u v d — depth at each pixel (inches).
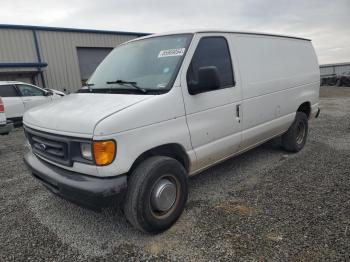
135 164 122.3
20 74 705.0
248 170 194.5
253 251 111.7
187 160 138.4
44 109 138.2
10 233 133.4
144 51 152.1
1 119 260.4
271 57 189.8
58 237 128.7
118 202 113.6
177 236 124.3
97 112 113.7
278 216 135.0
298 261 104.9
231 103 155.6
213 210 143.5
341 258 105.3
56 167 126.1
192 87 133.6
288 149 224.2
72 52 772.6
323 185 166.2
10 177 206.1
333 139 264.4
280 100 195.9
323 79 1184.8
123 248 119.0
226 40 159.3
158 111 121.3
